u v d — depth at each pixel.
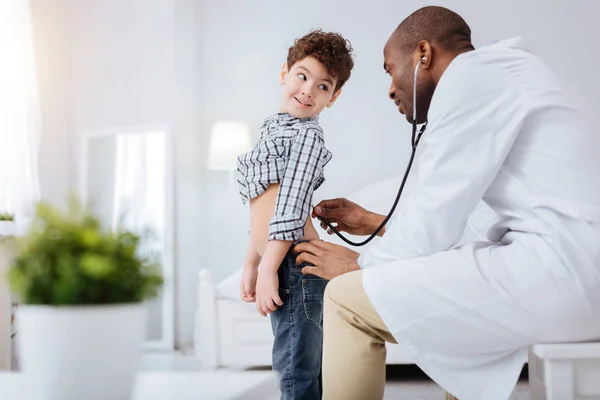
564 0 4.05
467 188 1.29
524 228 1.30
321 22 4.39
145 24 4.63
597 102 4.00
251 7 4.51
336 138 4.26
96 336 0.75
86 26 4.77
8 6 4.06
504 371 1.30
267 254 1.52
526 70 1.36
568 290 1.22
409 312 1.27
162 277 0.81
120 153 4.63
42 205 0.78
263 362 3.13
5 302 1.93
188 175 4.49
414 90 1.46
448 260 1.28
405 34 1.50
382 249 1.38
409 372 3.33
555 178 1.28
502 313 1.24
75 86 4.77
